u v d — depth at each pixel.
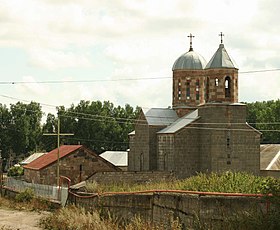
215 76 62.09
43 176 61.41
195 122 62.84
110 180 57.62
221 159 61.19
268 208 19.48
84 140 129.50
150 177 59.25
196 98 72.25
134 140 72.25
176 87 72.75
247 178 25.67
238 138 61.56
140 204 28.48
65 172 62.12
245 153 61.66
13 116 139.50
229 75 61.91
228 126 61.47
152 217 27.03
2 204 51.12
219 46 63.56
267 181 20.06
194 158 62.66
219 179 26.52
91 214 33.97
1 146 138.25
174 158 62.06
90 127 130.00
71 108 133.75
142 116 70.44
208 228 20.92
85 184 48.50
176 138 62.31
